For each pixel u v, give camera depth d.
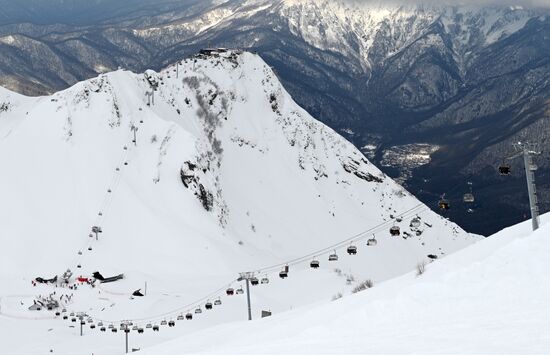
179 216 187.25
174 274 159.38
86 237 173.75
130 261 165.50
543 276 24.14
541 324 19.83
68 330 97.50
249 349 25.50
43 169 195.00
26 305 112.94
